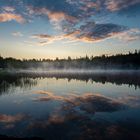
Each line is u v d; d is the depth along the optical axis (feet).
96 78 193.06
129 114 42.42
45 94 80.23
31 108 51.03
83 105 54.19
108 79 173.37
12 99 66.44
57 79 186.70
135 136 28.91
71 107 51.72
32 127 33.68
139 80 154.71
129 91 86.43
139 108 48.85
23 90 94.27
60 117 41.06
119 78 184.14
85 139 27.96
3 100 64.18
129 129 32.14
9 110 48.85
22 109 49.98
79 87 108.78
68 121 37.68
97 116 41.24
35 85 121.39
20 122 37.27
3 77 204.33
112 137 28.73
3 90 92.58
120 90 90.63
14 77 209.15
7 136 28.19
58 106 53.36
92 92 85.61
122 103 56.39
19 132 31.09
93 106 52.39
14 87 107.04
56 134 30.12
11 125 35.24
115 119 38.55
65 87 110.11
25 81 154.71
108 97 69.62
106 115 41.98
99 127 33.45
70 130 31.99
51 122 37.17
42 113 45.29
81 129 32.60
